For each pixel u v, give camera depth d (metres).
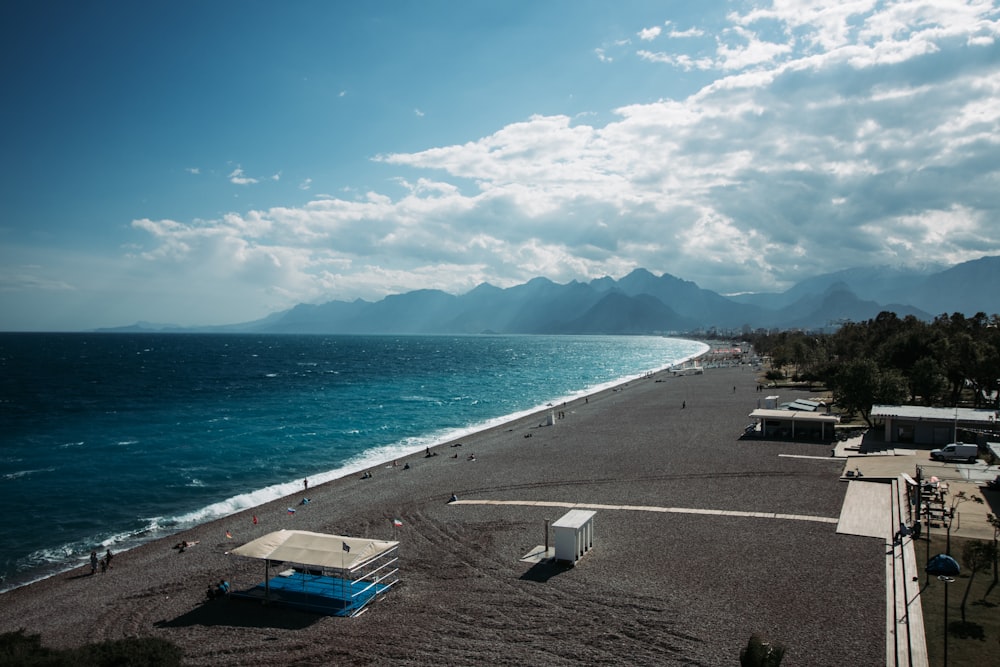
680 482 49.91
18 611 30.48
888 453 54.34
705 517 40.38
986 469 39.62
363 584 31.48
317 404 108.12
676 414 90.06
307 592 30.59
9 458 65.31
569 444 69.31
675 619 26.55
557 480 52.50
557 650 24.38
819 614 26.28
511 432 80.25
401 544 37.69
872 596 27.73
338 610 28.69
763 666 20.02
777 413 69.19
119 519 45.97
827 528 37.09
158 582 33.50
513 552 35.56
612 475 53.41
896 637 23.89
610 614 27.28
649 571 31.88
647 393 122.38
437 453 67.44
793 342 156.00
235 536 41.00
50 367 184.38
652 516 41.19
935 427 57.97
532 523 40.91
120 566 36.50
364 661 24.05
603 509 43.34
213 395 120.12
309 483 55.75
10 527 44.06
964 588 27.16
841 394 73.12
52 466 61.88
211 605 30.08
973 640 22.67
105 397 116.06
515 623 26.83
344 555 30.05
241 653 24.98
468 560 34.59
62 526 44.41
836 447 59.28
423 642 25.42
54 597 32.12
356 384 143.88
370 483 54.44
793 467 53.03
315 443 74.19
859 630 24.75
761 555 33.28
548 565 33.38
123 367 188.00
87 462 63.62
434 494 49.56
